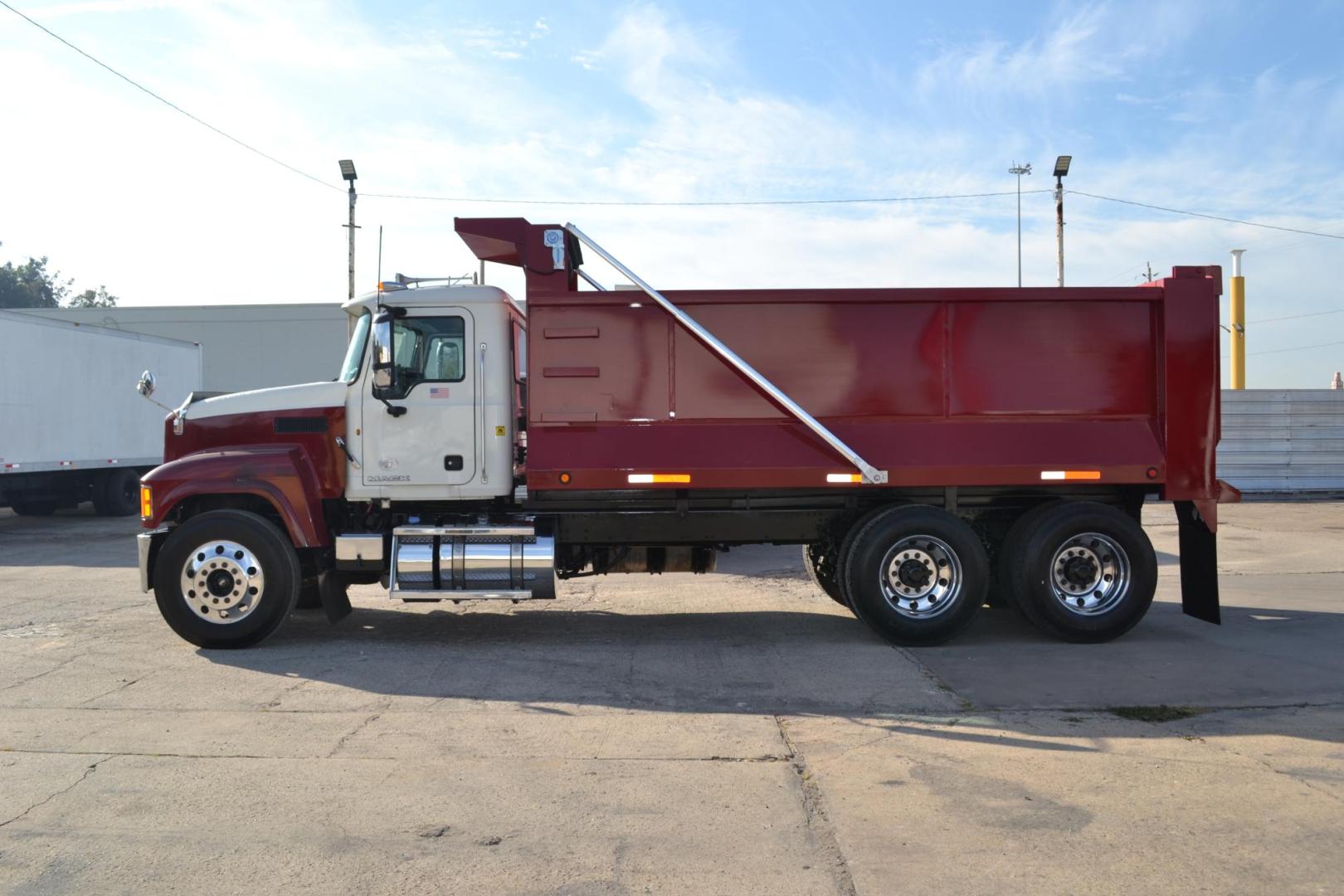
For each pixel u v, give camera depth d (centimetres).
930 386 798
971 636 831
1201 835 411
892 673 702
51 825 423
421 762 507
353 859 390
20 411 1689
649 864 385
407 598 793
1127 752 521
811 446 790
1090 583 805
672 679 687
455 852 397
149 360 2081
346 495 813
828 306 794
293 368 3478
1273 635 833
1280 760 507
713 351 785
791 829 420
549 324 788
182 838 410
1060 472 801
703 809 442
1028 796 457
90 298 7744
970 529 790
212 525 772
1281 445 2331
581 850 398
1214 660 738
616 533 818
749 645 796
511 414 822
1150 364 812
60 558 1364
